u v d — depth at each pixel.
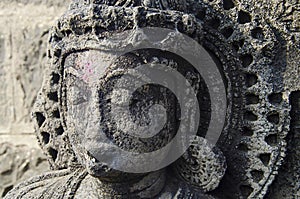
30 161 1.69
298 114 1.32
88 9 1.19
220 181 1.33
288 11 1.32
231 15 1.32
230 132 1.32
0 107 1.71
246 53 1.30
